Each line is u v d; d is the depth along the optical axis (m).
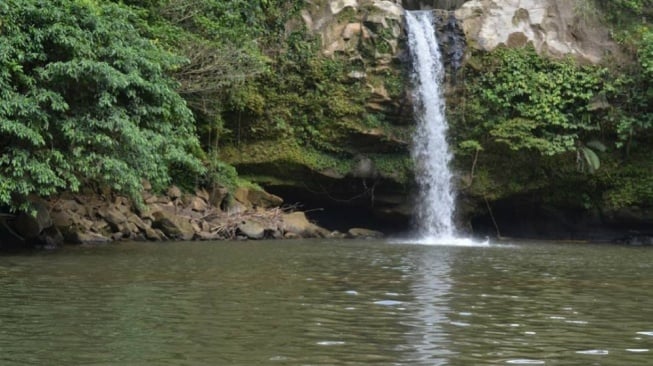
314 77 22.91
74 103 14.77
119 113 14.80
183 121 17.09
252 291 9.53
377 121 23.06
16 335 6.74
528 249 18.11
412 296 9.37
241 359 6.03
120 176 14.91
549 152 22.28
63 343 6.46
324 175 22.81
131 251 14.79
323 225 23.94
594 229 23.67
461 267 13.01
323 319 7.71
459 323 7.64
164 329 7.10
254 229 20.22
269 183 22.91
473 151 23.36
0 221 15.88
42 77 14.01
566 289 10.32
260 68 21.08
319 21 23.50
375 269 12.41
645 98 22.78
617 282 11.23
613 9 23.98
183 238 18.83
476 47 23.48
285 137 22.78
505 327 7.48
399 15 23.47
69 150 14.71
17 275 10.75
